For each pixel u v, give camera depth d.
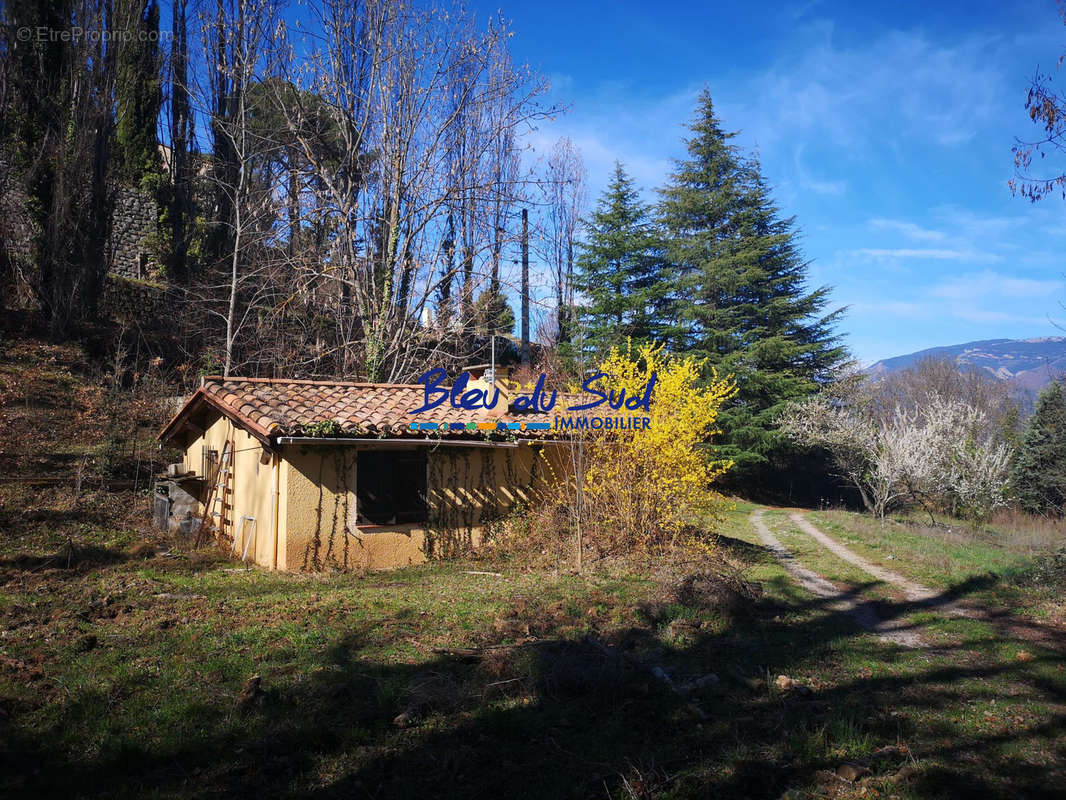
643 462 12.55
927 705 6.03
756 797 4.43
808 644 7.84
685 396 12.85
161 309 24.39
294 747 4.87
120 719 5.14
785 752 5.04
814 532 19.42
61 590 8.90
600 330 32.06
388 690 5.74
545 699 5.88
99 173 22.00
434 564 12.05
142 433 17.73
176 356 22.78
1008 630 8.56
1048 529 22.64
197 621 7.71
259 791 4.29
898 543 16.45
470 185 20.55
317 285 21.03
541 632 7.67
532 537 12.74
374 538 11.77
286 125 20.97
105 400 18.55
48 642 6.76
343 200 19.92
